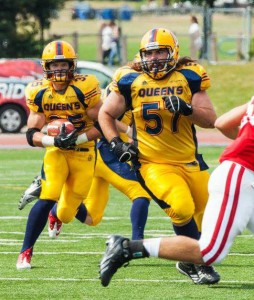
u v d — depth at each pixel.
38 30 81.69
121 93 21.06
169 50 20.62
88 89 23.44
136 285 20.88
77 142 23.33
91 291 20.20
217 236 17.42
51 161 23.47
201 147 56.28
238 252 25.28
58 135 23.02
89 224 25.81
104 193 25.66
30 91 23.69
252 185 17.45
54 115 23.67
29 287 20.66
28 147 56.88
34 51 80.62
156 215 33.12
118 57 81.69
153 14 115.81
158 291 20.17
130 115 25.27
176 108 20.02
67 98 23.42
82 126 23.72
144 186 21.05
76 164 23.78
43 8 80.94
